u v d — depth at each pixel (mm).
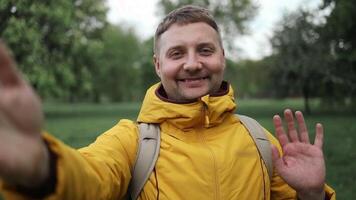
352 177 3100
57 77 13000
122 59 27344
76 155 614
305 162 885
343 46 9875
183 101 915
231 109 951
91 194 653
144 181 877
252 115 11828
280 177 951
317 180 870
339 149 4336
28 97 486
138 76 28234
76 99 30562
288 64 12000
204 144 906
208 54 930
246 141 939
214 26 956
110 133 899
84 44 13781
